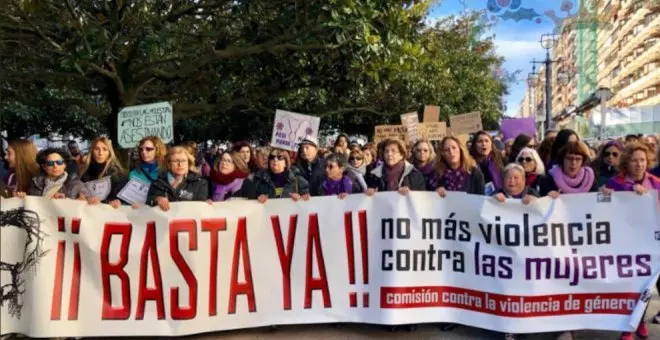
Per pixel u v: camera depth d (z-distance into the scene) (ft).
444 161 17.58
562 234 15.14
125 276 15.01
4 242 14.58
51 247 14.78
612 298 15.01
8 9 24.38
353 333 15.83
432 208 15.67
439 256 15.65
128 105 29.09
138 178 17.08
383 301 15.47
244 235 15.53
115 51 24.72
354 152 22.41
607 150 19.16
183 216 15.17
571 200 15.20
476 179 17.26
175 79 32.53
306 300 15.62
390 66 24.41
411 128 36.76
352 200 15.78
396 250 15.57
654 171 17.90
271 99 36.81
